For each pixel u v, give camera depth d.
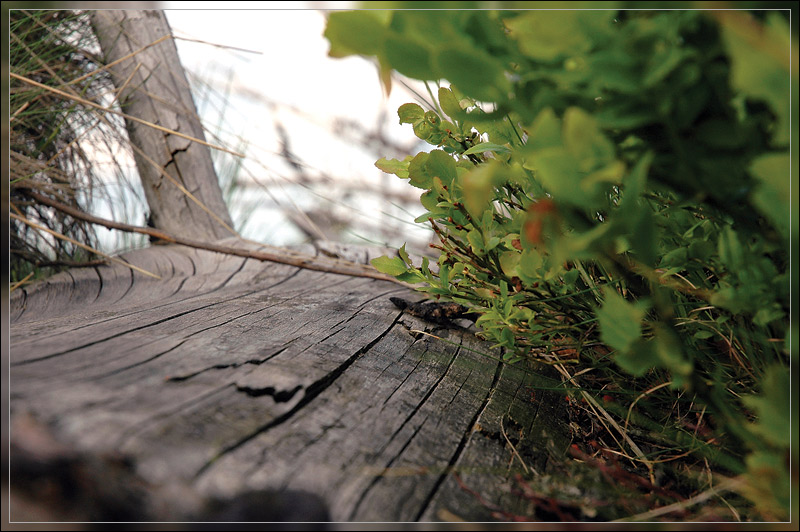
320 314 1.74
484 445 1.18
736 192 0.79
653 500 1.07
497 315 1.33
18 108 2.34
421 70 0.75
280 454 0.93
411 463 1.04
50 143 2.74
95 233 2.96
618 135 0.83
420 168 1.36
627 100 0.73
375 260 1.47
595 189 0.73
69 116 2.76
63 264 2.43
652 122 0.78
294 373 1.20
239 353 1.28
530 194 1.33
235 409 1.02
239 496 0.83
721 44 0.71
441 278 1.44
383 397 1.25
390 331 1.67
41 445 0.84
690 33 0.73
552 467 1.17
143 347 1.25
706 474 1.17
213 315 1.63
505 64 0.78
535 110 0.77
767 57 0.59
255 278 2.39
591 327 1.38
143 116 3.01
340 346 1.47
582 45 0.69
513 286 1.40
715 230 1.04
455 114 0.83
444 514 0.93
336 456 0.98
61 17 2.77
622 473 1.11
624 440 1.32
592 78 0.71
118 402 0.95
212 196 3.11
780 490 0.78
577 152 0.70
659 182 0.86
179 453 0.85
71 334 1.34
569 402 1.49
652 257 0.79
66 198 2.73
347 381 1.27
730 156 0.76
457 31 0.72
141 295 2.12
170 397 1.00
